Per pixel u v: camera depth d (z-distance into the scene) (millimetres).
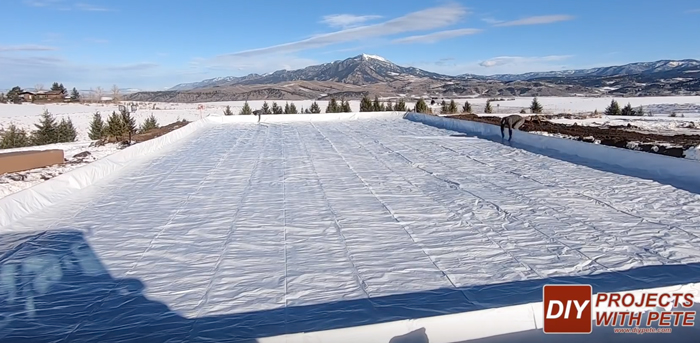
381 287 2906
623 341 2354
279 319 2545
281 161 8133
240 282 3031
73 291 2969
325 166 7527
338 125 16359
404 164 7582
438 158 8148
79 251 3688
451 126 13953
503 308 2441
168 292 2914
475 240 3738
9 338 2420
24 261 3488
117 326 2531
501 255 3400
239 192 5699
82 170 6148
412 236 3879
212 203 5164
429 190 5602
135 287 3006
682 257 3279
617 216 4312
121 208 5008
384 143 10578
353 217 4484
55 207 5070
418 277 3043
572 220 4215
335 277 3072
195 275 3162
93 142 16172
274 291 2887
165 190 5879
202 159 8516
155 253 3605
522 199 5023
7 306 2777
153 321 2568
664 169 6129
